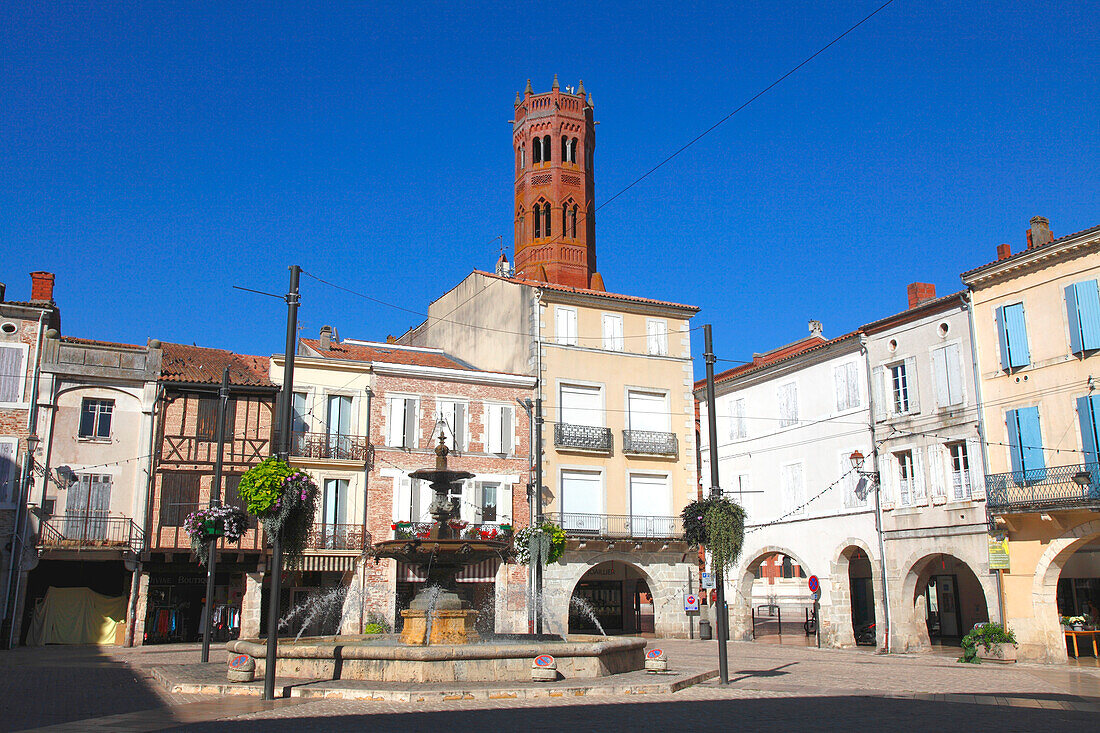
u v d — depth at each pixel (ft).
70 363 109.40
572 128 192.54
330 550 113.50
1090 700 54.49
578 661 56.29
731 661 85.10
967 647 91.86
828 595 118.73
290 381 53.26
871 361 116.37
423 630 63.16
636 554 130.62
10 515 103.76
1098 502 84.79
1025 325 96.84
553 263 185.06
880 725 41.19
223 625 113.91
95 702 48.42
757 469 136.46
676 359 142.00
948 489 103.24
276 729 38.29
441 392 125.70
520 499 126.72
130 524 108.27
